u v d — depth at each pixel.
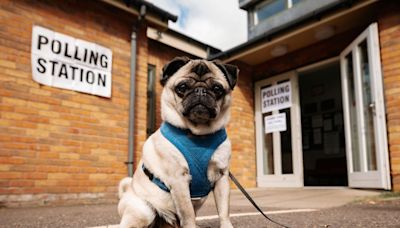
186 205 2.40
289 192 7.32
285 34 7.74
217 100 2.69
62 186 5.54
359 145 6.75
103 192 6.01
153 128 8.34
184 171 2.46
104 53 6.43
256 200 6.12
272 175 8.87
